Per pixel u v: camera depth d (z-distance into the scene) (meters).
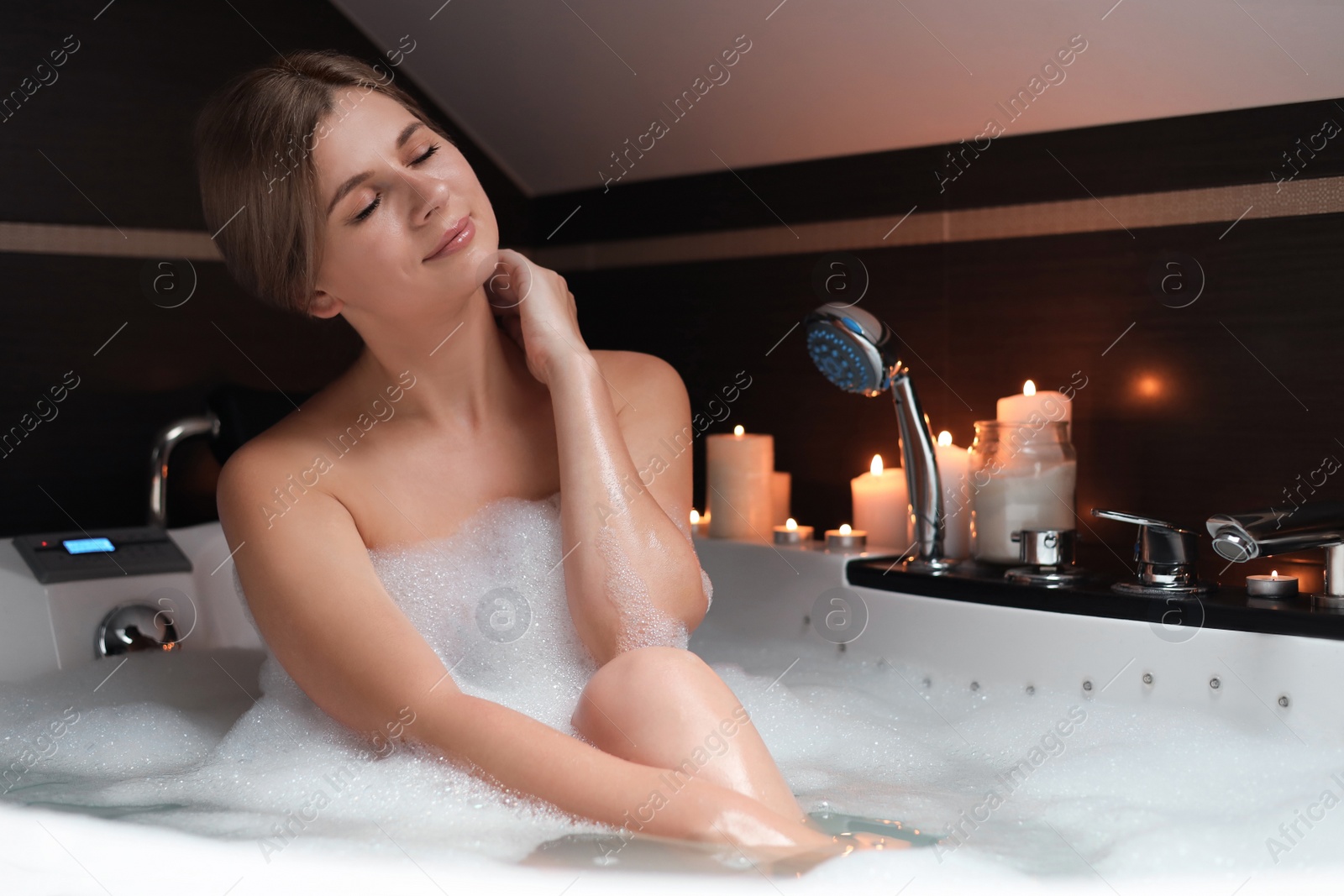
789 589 1.52
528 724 0.92
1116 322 1.50
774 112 1.80
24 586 1.47
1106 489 1.52
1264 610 1.06
